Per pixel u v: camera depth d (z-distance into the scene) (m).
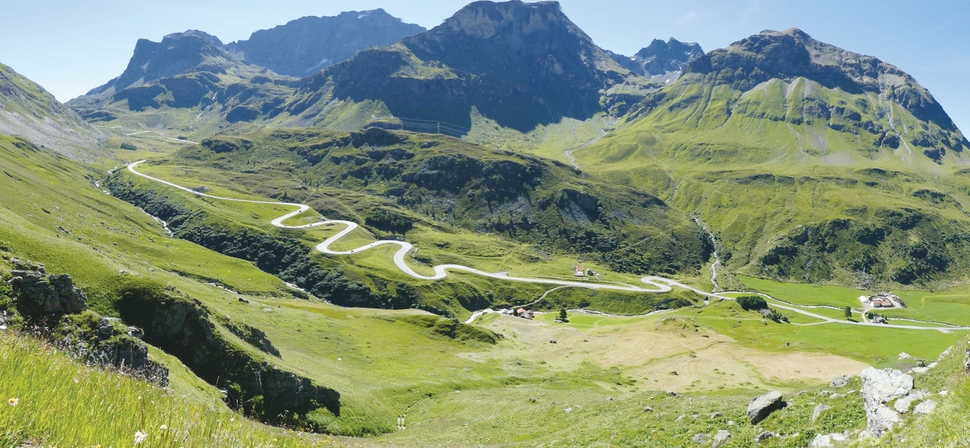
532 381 116.38
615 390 105.75
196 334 74.12
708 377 114.62
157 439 8.95
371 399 88.06
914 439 15.53
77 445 7.81
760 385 106.94
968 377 16.20
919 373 28.80
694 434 34.00
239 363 73.62
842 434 23.02
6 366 9.35
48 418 8.18
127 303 74.06
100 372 12.88
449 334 152.00
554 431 52.72
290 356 99.69
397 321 156.00
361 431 77.44
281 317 133.75
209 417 12.53
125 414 9.81
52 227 173.62
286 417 72.94
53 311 53.09
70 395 9.59
